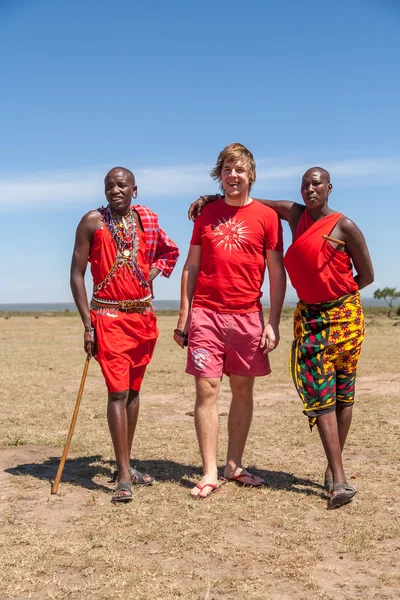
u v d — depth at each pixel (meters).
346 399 4.82
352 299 4.67
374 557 3.59
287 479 5.16
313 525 4.09
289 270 4.69
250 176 4.89
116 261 4.73
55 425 7.49
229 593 3.14
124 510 4.32
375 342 22.69
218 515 4.26
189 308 5.11
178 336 5.09
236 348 4.90
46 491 4.78
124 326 4.75
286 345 21.84
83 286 4.81
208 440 4.82
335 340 4.62
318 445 6.42
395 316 68.75
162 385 11.49
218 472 5.38
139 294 4.80
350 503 4.52
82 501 4.54
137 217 4.89
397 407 8.64
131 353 4.84
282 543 3.78
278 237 4.94
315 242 4.53
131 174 4.85
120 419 4.67
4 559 3.50
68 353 18.27
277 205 4.97
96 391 10.65
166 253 5.06
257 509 4.39
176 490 4.82
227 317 4.86
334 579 3.31
